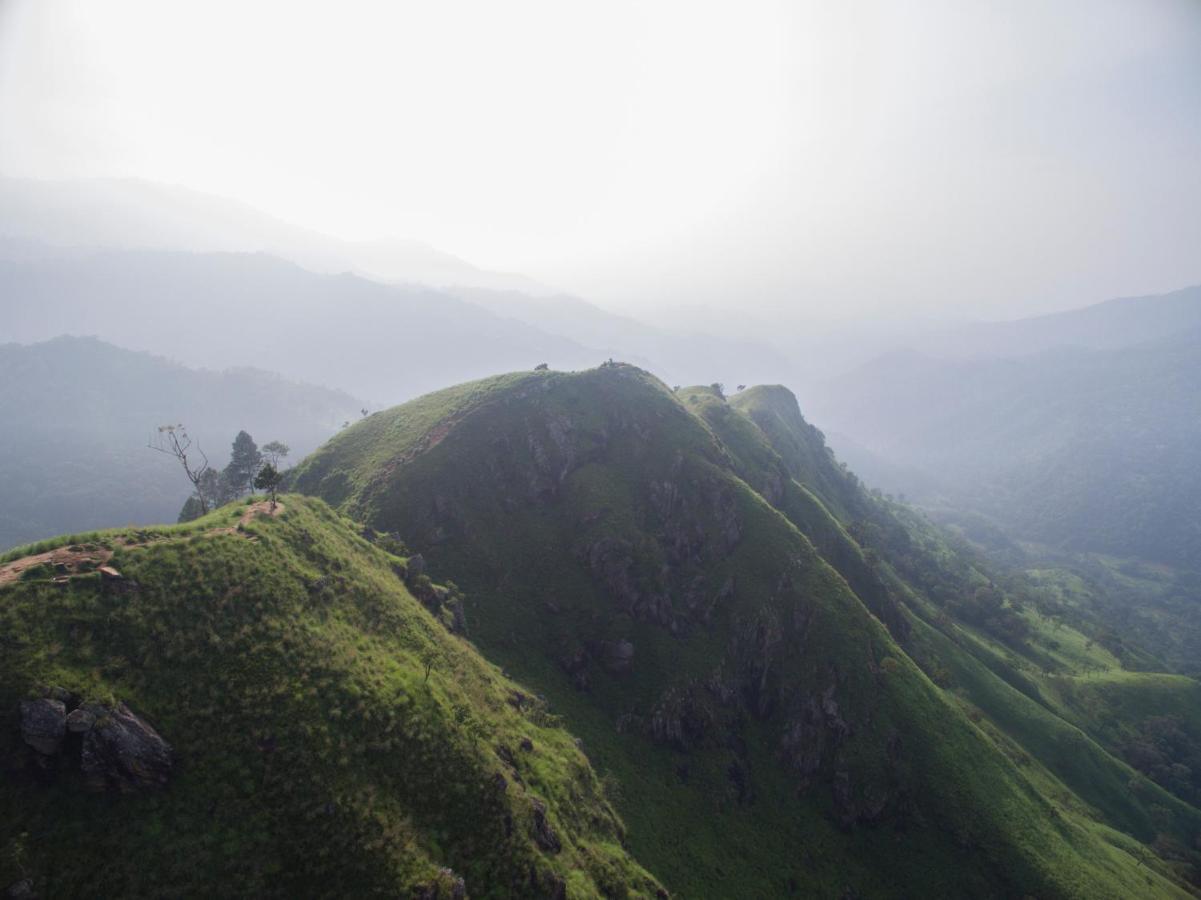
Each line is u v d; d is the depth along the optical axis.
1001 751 121.50
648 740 103.00
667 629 119.62
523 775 67.06
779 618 122.94
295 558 71.31
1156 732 181.50
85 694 47.19
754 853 91.38
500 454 141.75
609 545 127.44
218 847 45.06
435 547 120.50
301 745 51.91
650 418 157.00
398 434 151.50
